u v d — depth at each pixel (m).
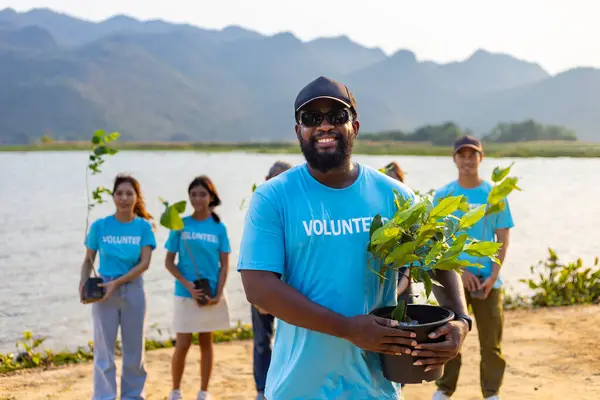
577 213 25.39
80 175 48.66
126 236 5.95
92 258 6.04
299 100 2.81
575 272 10.74
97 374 5.81
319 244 2.78
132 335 5.89
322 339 2.76
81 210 26.08
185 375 7.13
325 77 2.84
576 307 9.87
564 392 6.12
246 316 10.47
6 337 9.34
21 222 22.64
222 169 57.22
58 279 13.49
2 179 44.34
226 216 23.31
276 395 2.83
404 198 2.87
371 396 2.80
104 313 5.80
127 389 5.93
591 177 47.25
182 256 6.23
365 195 2.88
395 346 2.63
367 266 2.82
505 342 7.97
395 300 3.02
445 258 2.69
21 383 6.93
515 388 6.29
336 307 2.77
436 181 37.62
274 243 2.79
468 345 7.96
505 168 4.63
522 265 14.73
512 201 30.36
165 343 8.56
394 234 2.67
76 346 8.86
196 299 6.05
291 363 2.81
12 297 11.83
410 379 2.73
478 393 6.29
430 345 2.63
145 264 5.95
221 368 7.38
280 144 185.75
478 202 5.48
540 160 83.12
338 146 2.78
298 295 2.67
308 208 2.80
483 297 5.30
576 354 7.30
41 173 51.44
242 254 2.82
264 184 2.93
